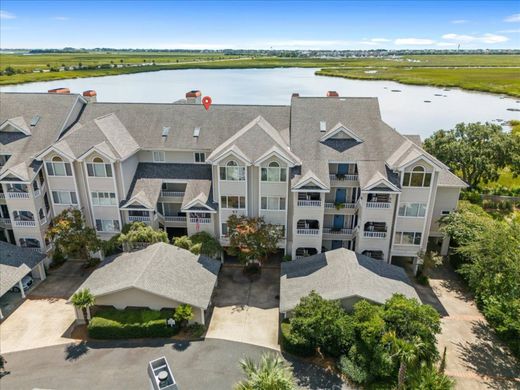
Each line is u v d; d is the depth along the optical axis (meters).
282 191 40.09
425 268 42.00
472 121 99.12
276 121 47.44
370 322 28.11
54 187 41.88
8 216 44.41
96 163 40.41
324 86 156.12
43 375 28.44
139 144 44.75
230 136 45.44
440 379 24.19
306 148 41.72
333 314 29.25
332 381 27.64
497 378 28.06
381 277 34.97
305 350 29.56
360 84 169.75
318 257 38.09
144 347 31.14
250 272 41.44
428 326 27.42
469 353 30.42
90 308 34.00
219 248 41.34
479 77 179.50
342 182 40.97
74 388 27.33
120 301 33.31
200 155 45.31
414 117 103.69
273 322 34.06
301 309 29.92
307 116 44.97
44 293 38.34
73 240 39.56
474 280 33.06
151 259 35.34
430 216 38.69
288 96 117.75
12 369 29.00
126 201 42.22
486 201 57.00
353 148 41.53
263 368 23.53
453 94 146.38
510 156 57.84
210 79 178.00
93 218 42.94
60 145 40.34
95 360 29.81
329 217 43.12
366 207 38.69
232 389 27.12
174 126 46.53
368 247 40.31
